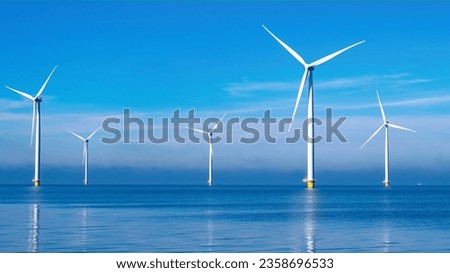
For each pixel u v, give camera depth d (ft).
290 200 469.98
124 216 251.80
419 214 275.59
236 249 140.97
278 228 194.70
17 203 382.22
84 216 251.60
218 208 326.85
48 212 280.31
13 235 169.07
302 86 358.64
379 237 168.76
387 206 364.38
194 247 144.05
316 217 249.34
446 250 142.10
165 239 160.04
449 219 240.32
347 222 222.48
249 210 305.53
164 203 397.60
